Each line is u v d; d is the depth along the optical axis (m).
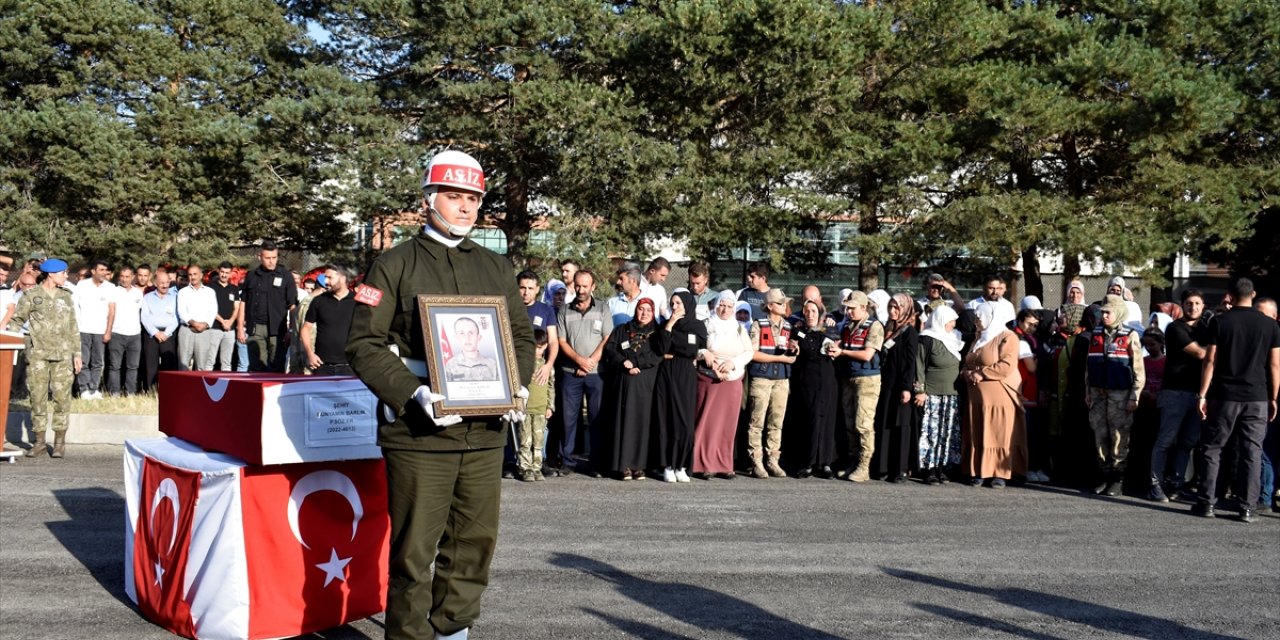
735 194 18.81
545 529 7.43
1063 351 10.45
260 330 14.52
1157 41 19.61
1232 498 9.80
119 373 13.54
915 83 19.28
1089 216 18.50
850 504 8.89
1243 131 19.75
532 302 9.62
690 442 9.89
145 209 23.28
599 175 18.22
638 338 9.84
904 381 10.16
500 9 18.12
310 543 4.89
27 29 23.16
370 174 18.45
